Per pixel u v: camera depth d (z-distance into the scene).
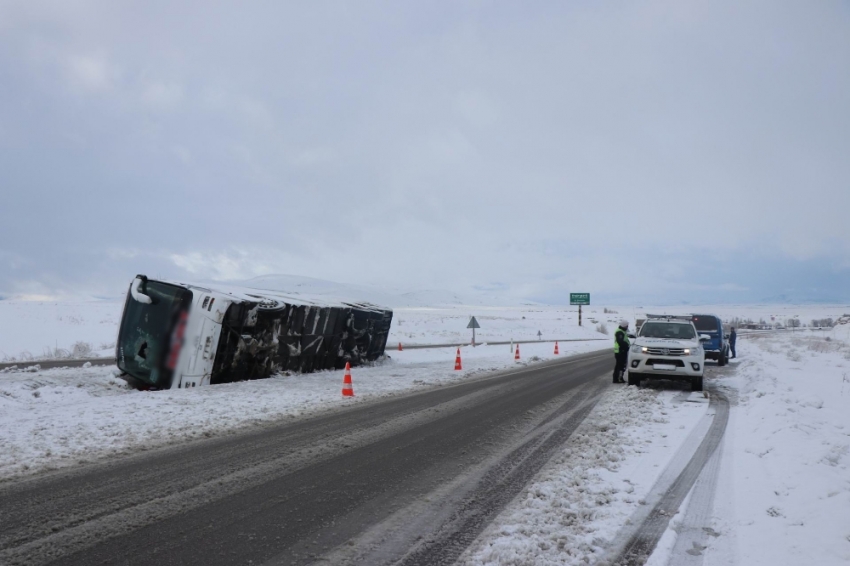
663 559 4.35
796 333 70.44
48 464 6.92
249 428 9.46
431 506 5.62
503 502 5.76
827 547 4.49
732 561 4.31
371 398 13.38
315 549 4.54
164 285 14.75
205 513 5.33
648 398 13.58
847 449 7.82
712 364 26.06
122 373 15.38
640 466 7.10
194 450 7.82
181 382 14.20
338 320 19.27
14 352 24.12
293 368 17.66
